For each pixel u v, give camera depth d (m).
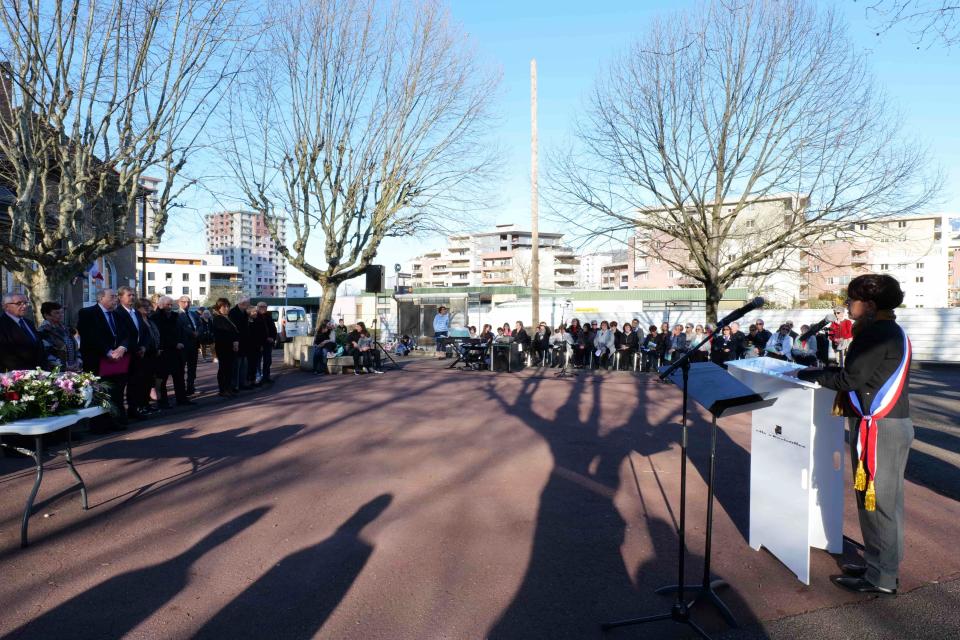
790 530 3.90
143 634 3.10
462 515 4.89
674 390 13.06
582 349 18.89
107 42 11.34
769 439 4.11
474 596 3.57
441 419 9.05
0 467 6.13
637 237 19.73
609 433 8.29
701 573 3.92
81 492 5.08
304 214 18.61
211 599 3.47
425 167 19.31
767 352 14.70
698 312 22.34
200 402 10.48
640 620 3.25
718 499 5.47
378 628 3.21
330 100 17.92
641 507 5.20
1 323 6.86
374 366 17.12
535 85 19.05
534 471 6.24
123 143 11.93
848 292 3.79
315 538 4.36
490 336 18.16
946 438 8.59
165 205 12.53
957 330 20.64
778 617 3.40
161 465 6.23
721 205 18.22
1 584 3.62
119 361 7.89
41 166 11.90
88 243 12.05
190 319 11.39
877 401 3.57
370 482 5.73
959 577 3.92
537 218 19.44
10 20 10.62
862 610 3.49
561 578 3.83
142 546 4.19
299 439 7.52
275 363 20.56
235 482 5.66
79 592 3.53
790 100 17.11
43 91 11.05
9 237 11.71
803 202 18.08
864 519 3.71
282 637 3.10
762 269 23.27
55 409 4.62
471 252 125.44
